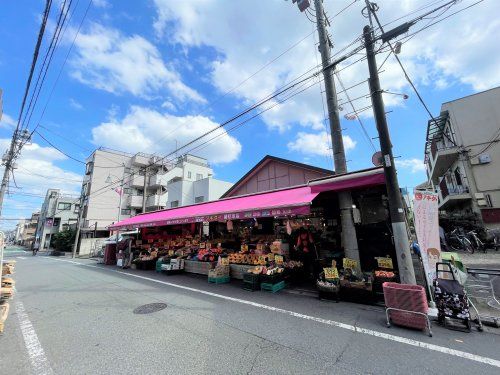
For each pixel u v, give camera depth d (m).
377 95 6.30
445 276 5.22
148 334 4.34
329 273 6.18
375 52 6.37
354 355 3.43
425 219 5.75
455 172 17.09
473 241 12.89
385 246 7.18
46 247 41.53
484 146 14.62
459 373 2.96
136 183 33.50
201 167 35.50
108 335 4.36
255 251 9.05
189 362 3.37
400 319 4.32
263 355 3.50
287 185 11.58
